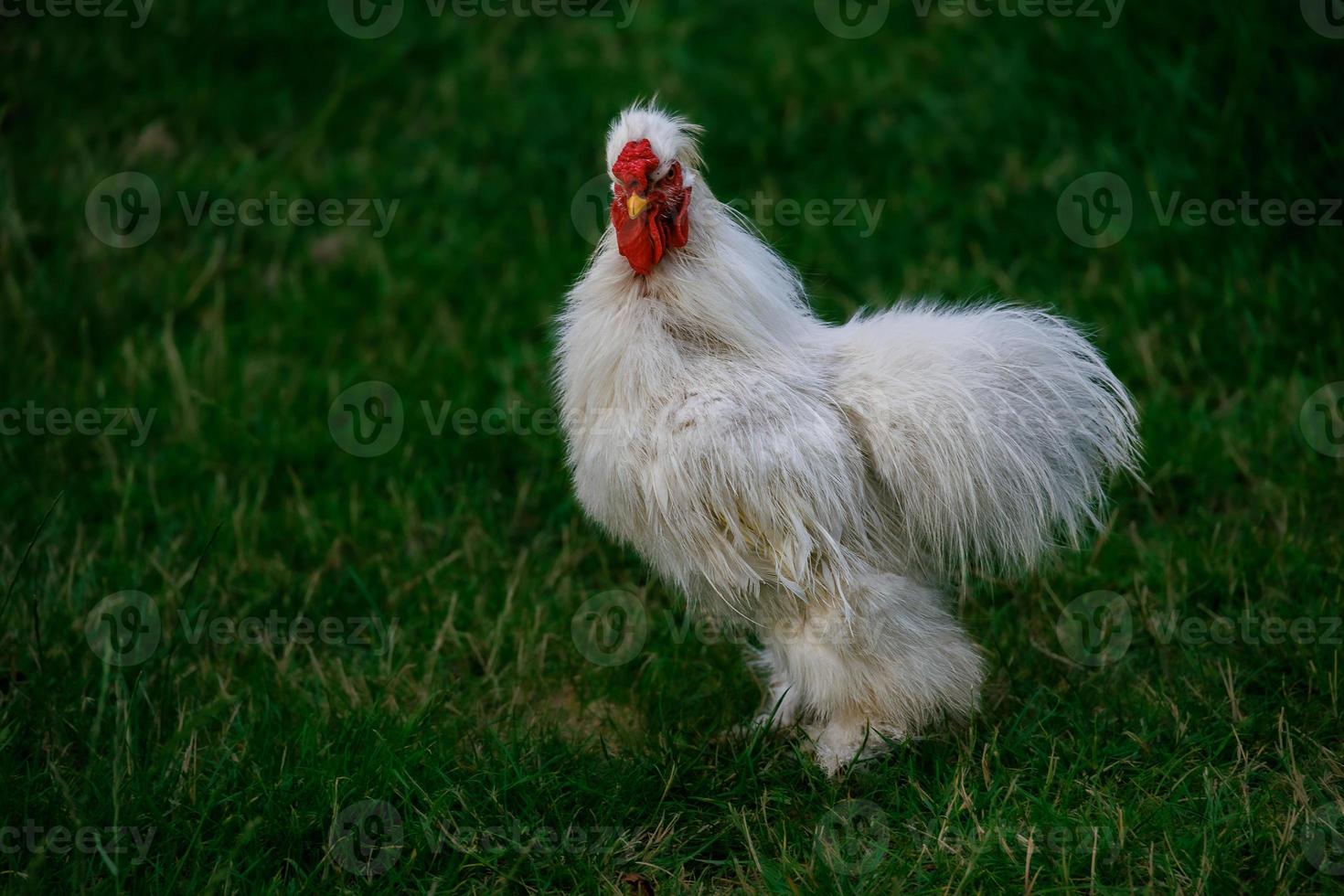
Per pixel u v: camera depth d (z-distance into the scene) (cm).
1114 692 458
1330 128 732
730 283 391
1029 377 402
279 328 724
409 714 457
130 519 578
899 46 948
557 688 496
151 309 742
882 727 407
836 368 408
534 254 785
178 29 965
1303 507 536
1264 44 774
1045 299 695
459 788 399
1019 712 444
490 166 870
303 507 582
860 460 398
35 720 430
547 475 614
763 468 379
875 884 363
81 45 933
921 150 838
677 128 402
